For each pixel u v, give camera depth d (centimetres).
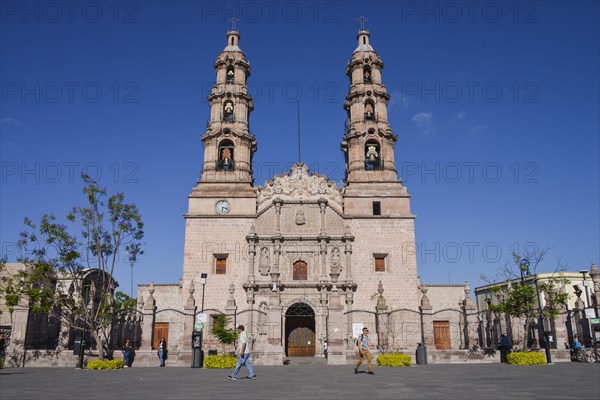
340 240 5272
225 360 3466
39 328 4197
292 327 5238
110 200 3991
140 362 3812
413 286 5144
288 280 5172
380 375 2541
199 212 5375
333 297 3922
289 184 5519
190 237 5269
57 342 4456
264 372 2916
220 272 5200
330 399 1545
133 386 2103
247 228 5328
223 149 5766
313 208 5441
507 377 2323
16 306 3919
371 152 5684
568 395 1576
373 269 5200
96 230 3934
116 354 3869
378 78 5991
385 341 4756
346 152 6053
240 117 5822
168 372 3031
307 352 5162
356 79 5972
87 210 3947
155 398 1636
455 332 5594
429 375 2498
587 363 3462
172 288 5538
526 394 1617
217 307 5034
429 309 4184
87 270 4603
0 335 3788
